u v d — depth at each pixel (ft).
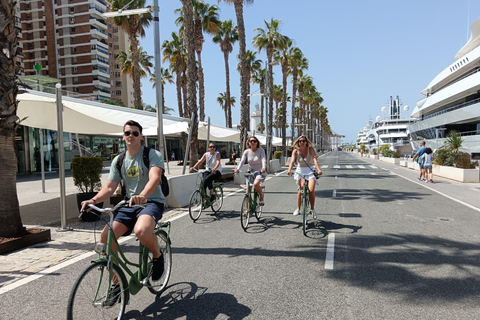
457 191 42.19
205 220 25.85
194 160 51.42
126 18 87.15
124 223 10.61
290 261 15.98
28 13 239.50
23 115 29.50
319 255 16.80
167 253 12.82
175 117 43.29
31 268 15.48
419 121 148.87
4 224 18.58
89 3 229.45
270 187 47.62
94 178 28.12
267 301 11.81
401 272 14.34
